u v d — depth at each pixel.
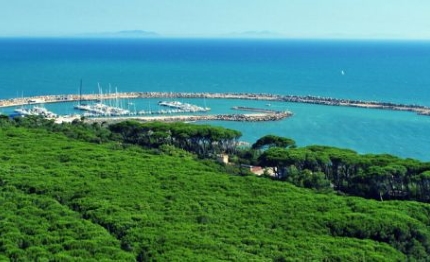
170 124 154.50
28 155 115.81
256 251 70.62
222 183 100.69
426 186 108.25
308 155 122.19
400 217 84.19
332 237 78.50
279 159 120.88
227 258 66.94
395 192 112.31
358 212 87.31
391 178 110.88
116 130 155.25
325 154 123.56
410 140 199.38
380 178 109.56
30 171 103.31
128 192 92.62
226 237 75.12
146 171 106.50
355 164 119.12
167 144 142.62
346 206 90.88
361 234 80.69
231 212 85.81
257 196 94.75
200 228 77.94
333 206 90.06
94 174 102.31
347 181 118.12
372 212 86.81
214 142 148.12
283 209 87.81
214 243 71.50
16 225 75.62
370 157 122.06
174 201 89.25
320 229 80.69
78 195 91.19
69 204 87.62
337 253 71.00
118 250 68.56
